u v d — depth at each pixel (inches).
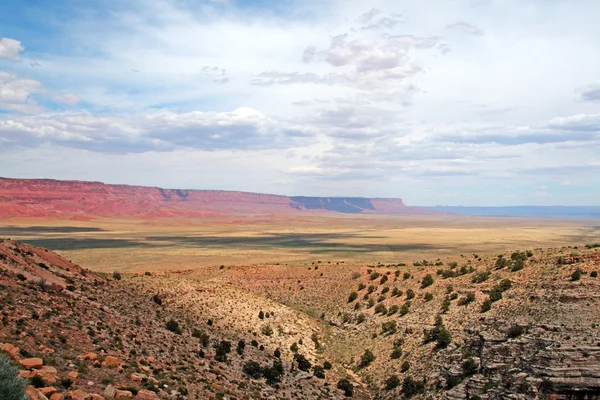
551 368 2042.3
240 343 2664.9
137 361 1788.9
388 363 2790.4
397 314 3348.9
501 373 2204.7
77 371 1456.7
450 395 2219.5
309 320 3757.4
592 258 2930.6
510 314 2632.9
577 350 2089.1
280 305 3986.2
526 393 2032.5
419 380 2475.4
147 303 2910.9
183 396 1595.7
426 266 4456.2
